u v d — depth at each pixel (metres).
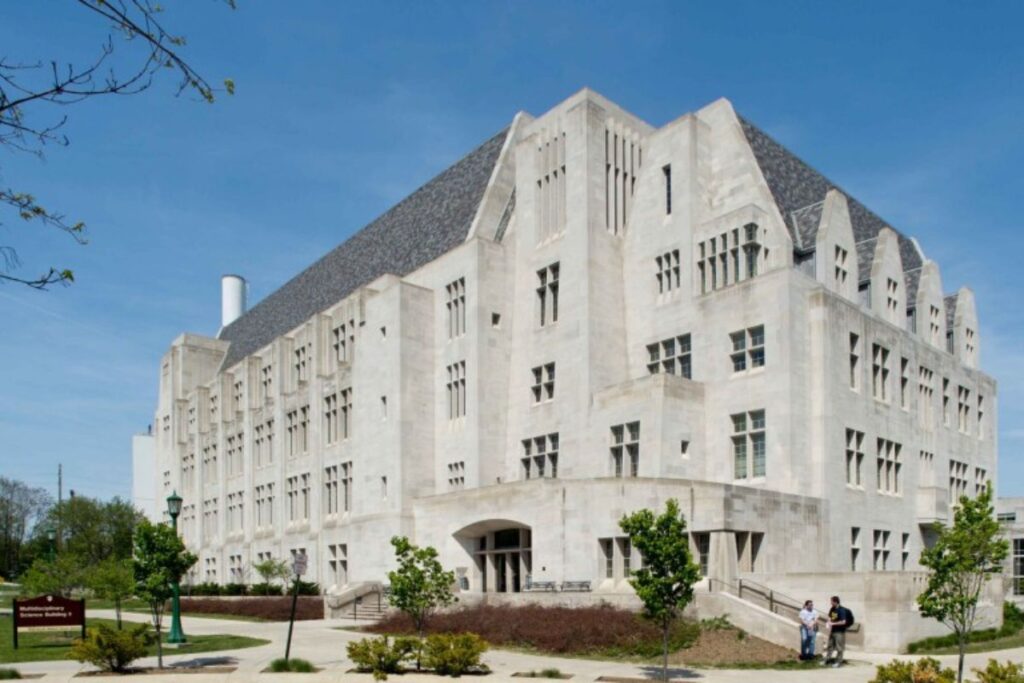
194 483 83.81
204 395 84.12
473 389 49.12
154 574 26.03
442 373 52.28
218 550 76.44
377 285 59.25
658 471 39.88
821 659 26.00
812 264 44.38
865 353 43.31
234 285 106.50
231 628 40.25
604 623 28.80
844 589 30.48
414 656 22.77
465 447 49.31
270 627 40.59
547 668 23.30
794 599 31.75
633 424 41.91
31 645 31.08
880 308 46.66
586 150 47.03
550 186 50.19
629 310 47.47
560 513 37.72
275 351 69.75
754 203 44.56
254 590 60.81
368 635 34.94
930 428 50.22
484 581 43.53
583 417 44.47
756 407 40.19
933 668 18.12
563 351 46.50
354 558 52.84
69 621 30.34
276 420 68.00
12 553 109.94
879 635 29.33
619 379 46.31
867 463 42.34
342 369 59.59
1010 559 59.38
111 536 83.50
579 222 46.75
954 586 21.75
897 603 29.14
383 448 52.06
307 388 64.31
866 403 42.81
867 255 49.91
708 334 42.88
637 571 22.11
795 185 51.09
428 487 51.25
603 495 36.56
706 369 42.72
